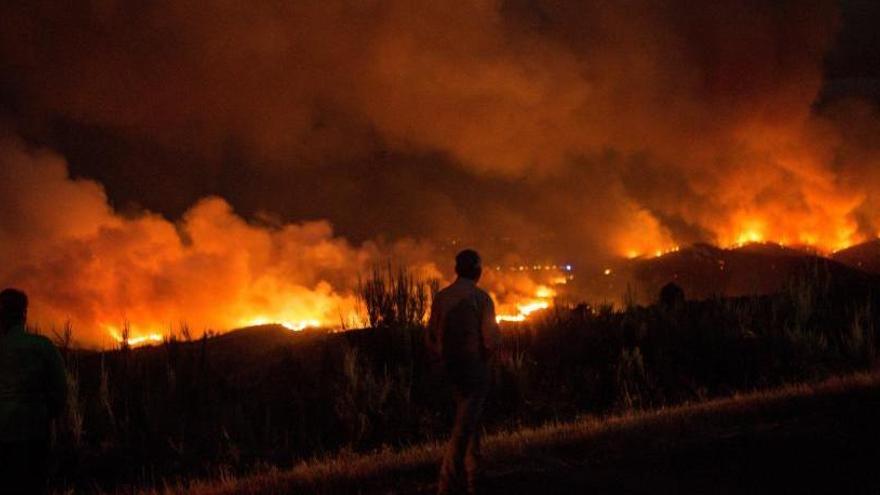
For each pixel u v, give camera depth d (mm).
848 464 5773
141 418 9719
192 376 10547
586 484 5770
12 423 5258
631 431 7180
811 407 7535
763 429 6867
